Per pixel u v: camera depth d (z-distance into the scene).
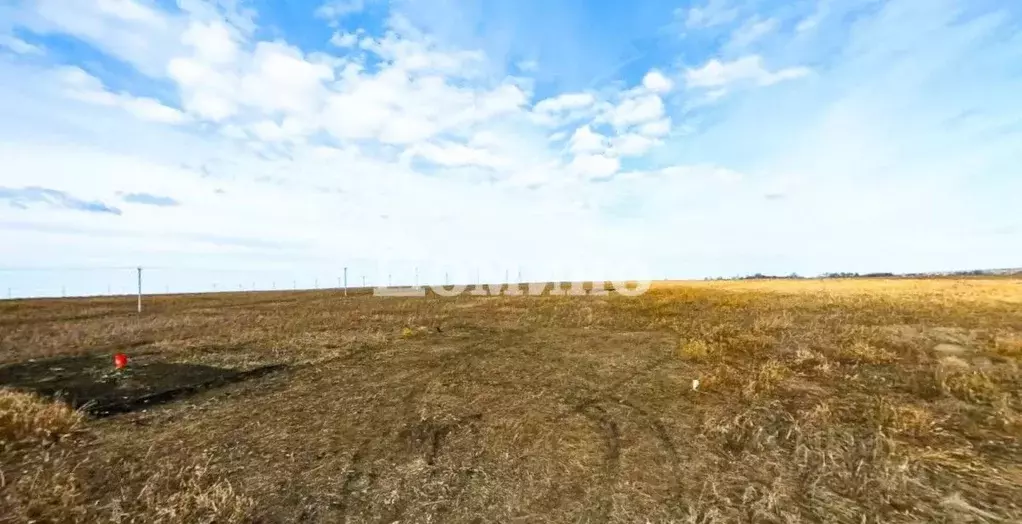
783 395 8.40
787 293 32.91
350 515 4.61
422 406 8.33
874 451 5.69
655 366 11.33
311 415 7.89
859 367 10.35
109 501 4.90
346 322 20.56
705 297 31.83
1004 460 5.48
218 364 11.76
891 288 32.91
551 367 11.46
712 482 5.15
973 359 10.63
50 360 12.12
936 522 4.21
